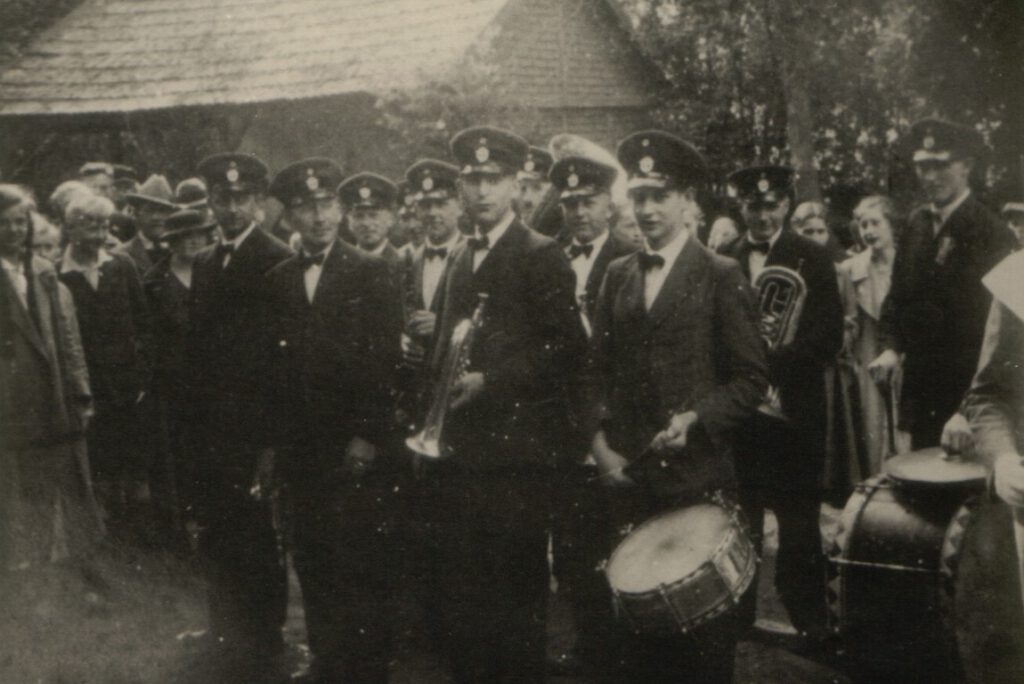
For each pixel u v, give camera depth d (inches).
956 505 128.6
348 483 151.8
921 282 141.9
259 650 165.0
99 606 177.3
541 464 141.3
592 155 149.1
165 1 175.9
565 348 138.9
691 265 133.9
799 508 145.9
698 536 125.8
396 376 150.8
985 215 139.3
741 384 130.8
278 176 151.9
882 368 144.4
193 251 180.1
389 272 152.0
